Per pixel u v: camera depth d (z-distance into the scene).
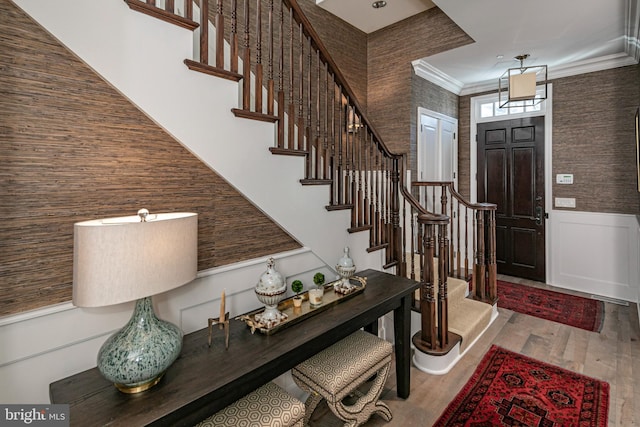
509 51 3.57
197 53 1.93
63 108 1.17
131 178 1.35
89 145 1.24
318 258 2.15
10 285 1.10
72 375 1.19
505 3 2.65
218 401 1.13
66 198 1.20
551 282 4.20
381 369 1.81
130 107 1.33
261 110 1.75
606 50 3.51
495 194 4.62
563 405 1.98
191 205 1.54
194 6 2.05
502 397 2.06
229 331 1.51
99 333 1.27
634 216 3.58
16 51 1.07
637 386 2.14
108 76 1.23
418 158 4.06
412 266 2.88
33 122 1.11
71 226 1.21
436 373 2.32
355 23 3.98
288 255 1.97
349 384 1.59
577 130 3.92
